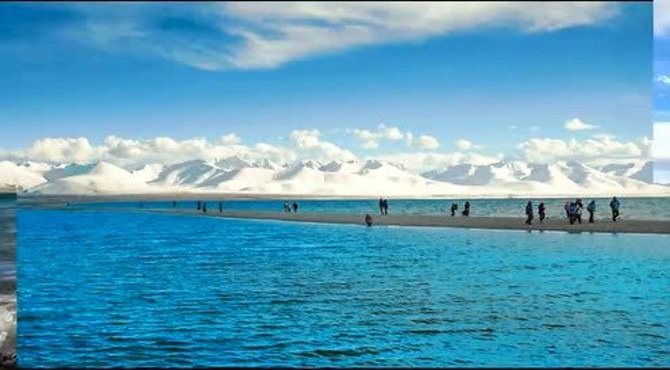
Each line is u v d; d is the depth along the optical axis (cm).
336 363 1444
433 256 3475
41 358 1490
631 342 1577
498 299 2158
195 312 2022
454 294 2275
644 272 2688
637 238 4028
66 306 2152
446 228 5494
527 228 4972
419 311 1981
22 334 1725
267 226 6744
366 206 15962
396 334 1691
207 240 5103
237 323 1847
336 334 1702
